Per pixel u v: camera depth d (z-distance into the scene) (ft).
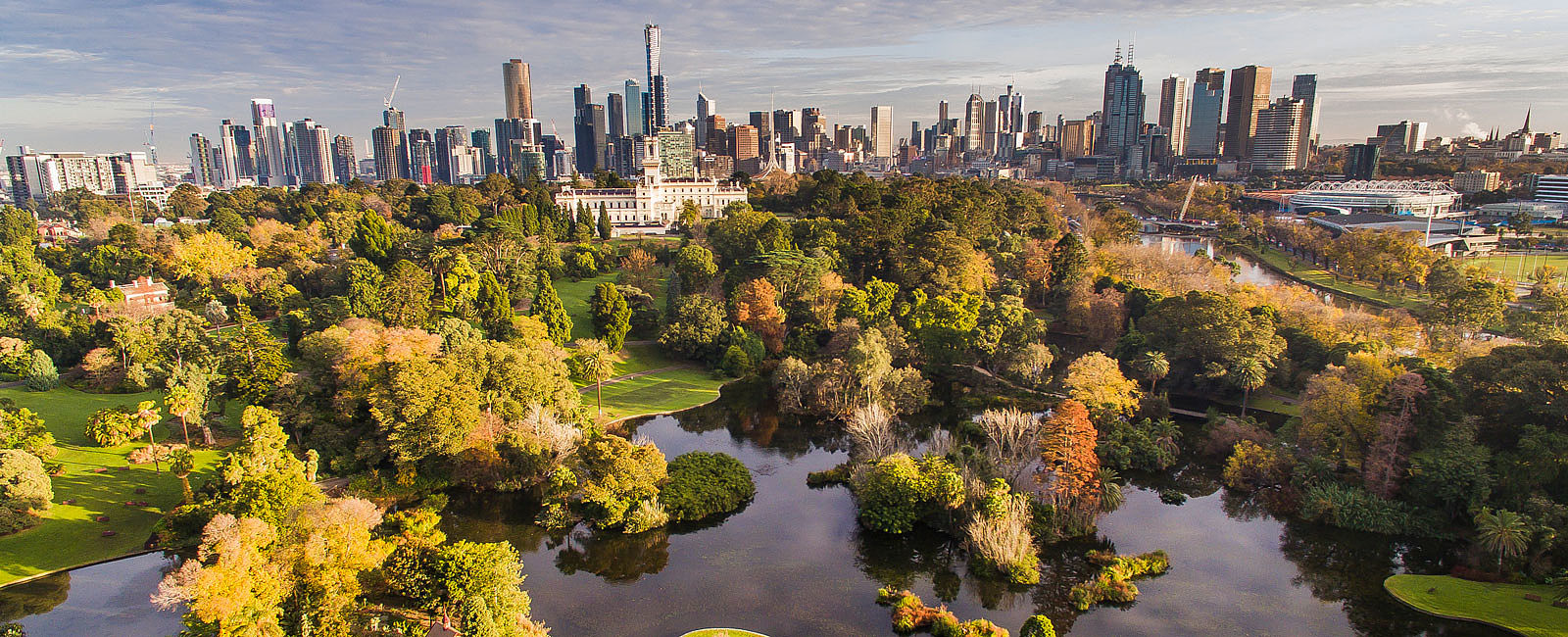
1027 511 278.26
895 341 472.85
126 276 611.06
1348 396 308.81
